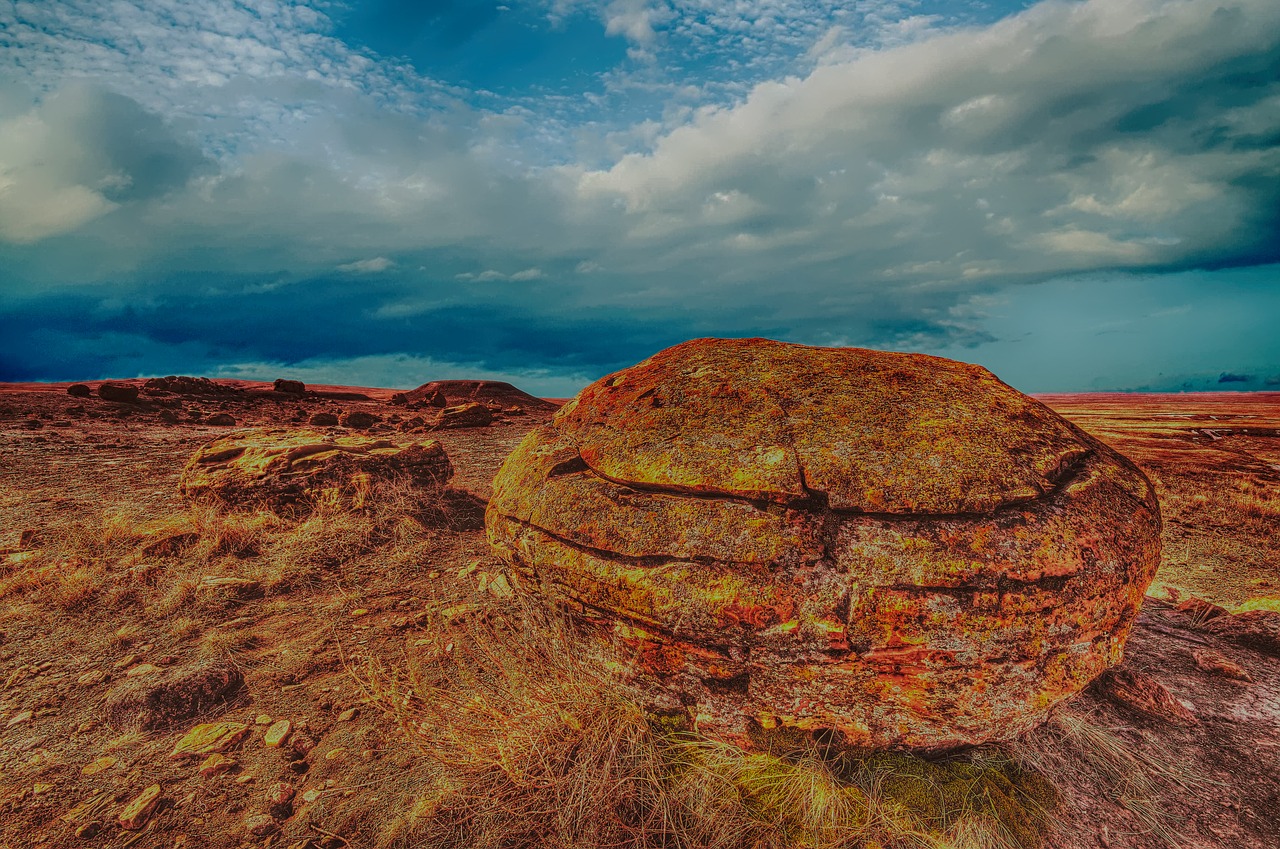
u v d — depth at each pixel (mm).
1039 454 3047
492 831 2637
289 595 5238
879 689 2670
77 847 2602
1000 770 2807
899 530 2729
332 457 7363
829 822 2568
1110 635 2863
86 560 5539
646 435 3330
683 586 2771
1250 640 4344
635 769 2797
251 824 2713
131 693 3484
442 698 3402
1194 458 14898
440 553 6266
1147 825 2689
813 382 3418
